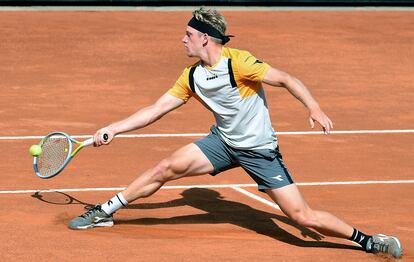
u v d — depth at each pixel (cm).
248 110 2441
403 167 3678
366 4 8169
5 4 7612
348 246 2564
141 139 4041
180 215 2862
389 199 3167
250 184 3322
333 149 3969
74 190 3155
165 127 4297
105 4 7781
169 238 2566
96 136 2536
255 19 7425
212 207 2981
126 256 2342
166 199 3069
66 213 2827
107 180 3312
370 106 4991
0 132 4112
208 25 2419
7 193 3078
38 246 2420
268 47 6506
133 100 4972
